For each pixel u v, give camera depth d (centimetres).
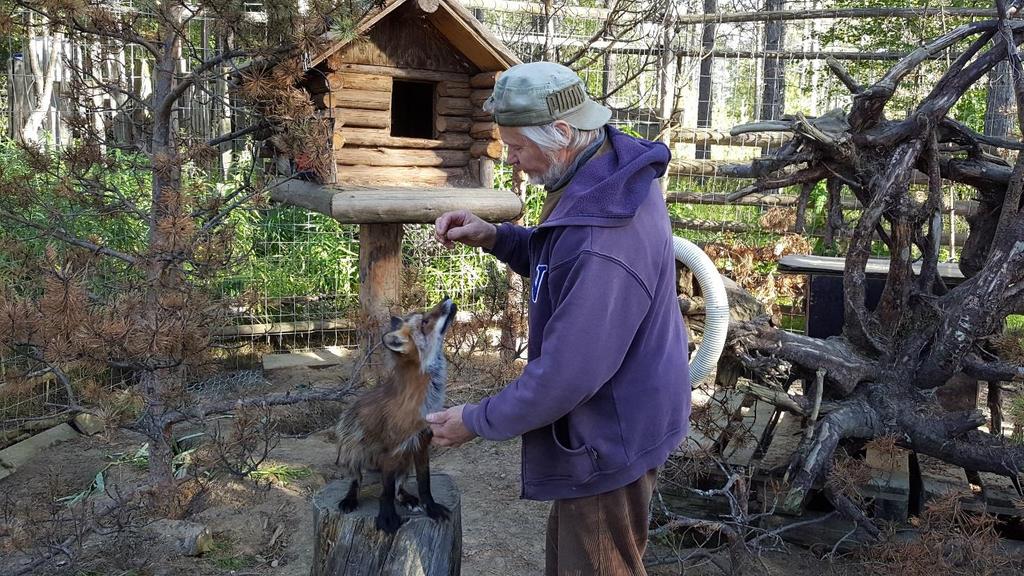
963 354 397
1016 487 398
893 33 934
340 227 800
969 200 816
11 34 414
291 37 399
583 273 212
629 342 216
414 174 521
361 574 295
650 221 227
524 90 225
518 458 531
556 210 227
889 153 421
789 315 819
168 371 418
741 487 376
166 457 423
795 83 1112
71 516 411
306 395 436
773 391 411
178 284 407
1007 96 812
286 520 430
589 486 229
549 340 211
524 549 408
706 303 393
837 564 396
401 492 314
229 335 709
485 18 945
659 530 363
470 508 455
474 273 805
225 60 436
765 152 889
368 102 489
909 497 444
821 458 387
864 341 430
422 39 505
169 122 437
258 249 763
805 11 805
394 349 278
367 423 291
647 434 229
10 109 781
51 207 441
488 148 523
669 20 822
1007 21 398
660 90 873
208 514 426
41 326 329
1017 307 390
